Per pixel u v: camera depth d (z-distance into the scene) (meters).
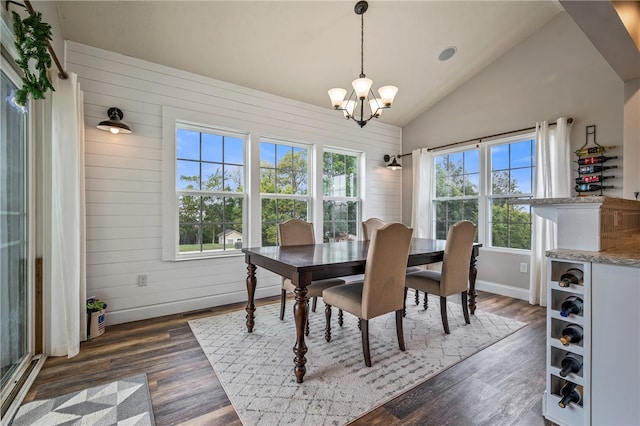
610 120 2.99
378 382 1.89
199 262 3.33
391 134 5.06
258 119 3.73
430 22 3.15
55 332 2.22
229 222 3.59
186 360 2.17
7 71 1.79
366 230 3.70
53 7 2.32
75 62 2.71
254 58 3.25
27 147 2.10
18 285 1.99
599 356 1.29
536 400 1.71
